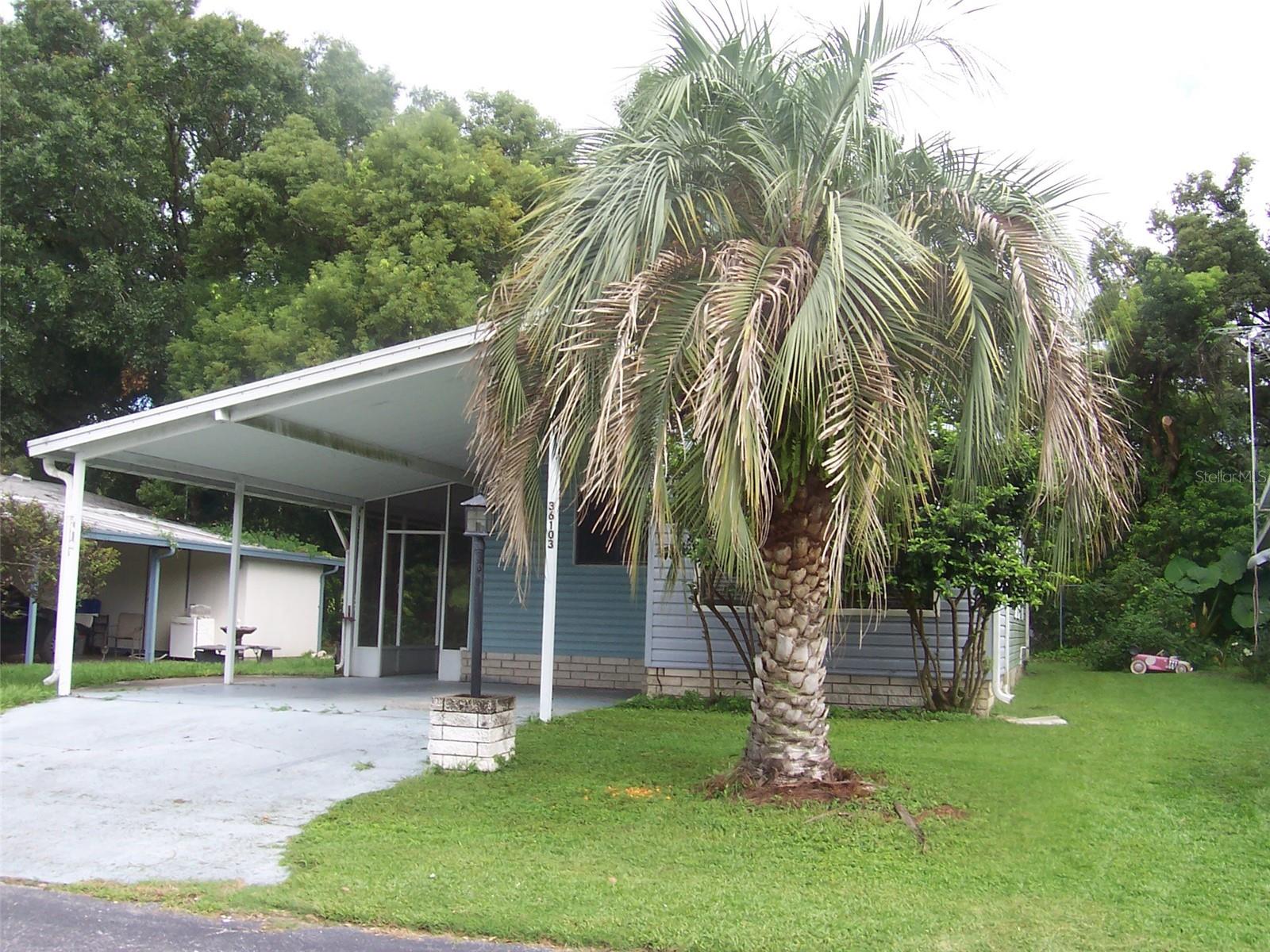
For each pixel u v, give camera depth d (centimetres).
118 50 2734
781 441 678
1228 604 2217
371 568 1694
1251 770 862
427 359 1057
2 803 744
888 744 981
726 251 643
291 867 593
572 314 661
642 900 529
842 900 530
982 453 699
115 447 1186
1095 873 575
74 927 504
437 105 2816
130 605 2414
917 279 686
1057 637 2417
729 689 1290
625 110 716
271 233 2612
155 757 894
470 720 845
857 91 645
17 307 2538
